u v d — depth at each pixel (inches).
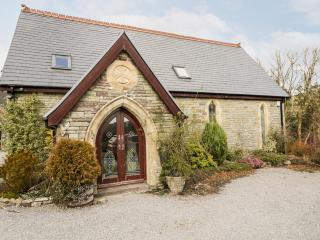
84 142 258.2
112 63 294.4
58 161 243.4
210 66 593.0
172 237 187.3
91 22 534.6
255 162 478.6
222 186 343.6
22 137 359.6
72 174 242.5
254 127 582.6
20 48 403.5
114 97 294.4
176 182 297.0
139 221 217.5
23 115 364.5
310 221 221.3
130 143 324.2
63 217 223.9
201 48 644.7
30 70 381.7
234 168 433.1
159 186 313.0
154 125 315.9
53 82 380.2
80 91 268.2
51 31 464.1
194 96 494.6
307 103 752.3
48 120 256.7
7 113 360.5
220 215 235.1
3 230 196.4
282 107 633.6
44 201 254.7
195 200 279.7
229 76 590.2
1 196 257.6
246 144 566.6
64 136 264.2
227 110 545.3
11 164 276.5
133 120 326.3
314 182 378.6
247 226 209.5
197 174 366.3
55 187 251.9
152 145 313.4
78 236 187.2
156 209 247.8
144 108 311.9
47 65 401.1
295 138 728.3
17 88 358.3
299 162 519.5
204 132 458.3
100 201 264.2
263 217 230.8
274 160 502.3
